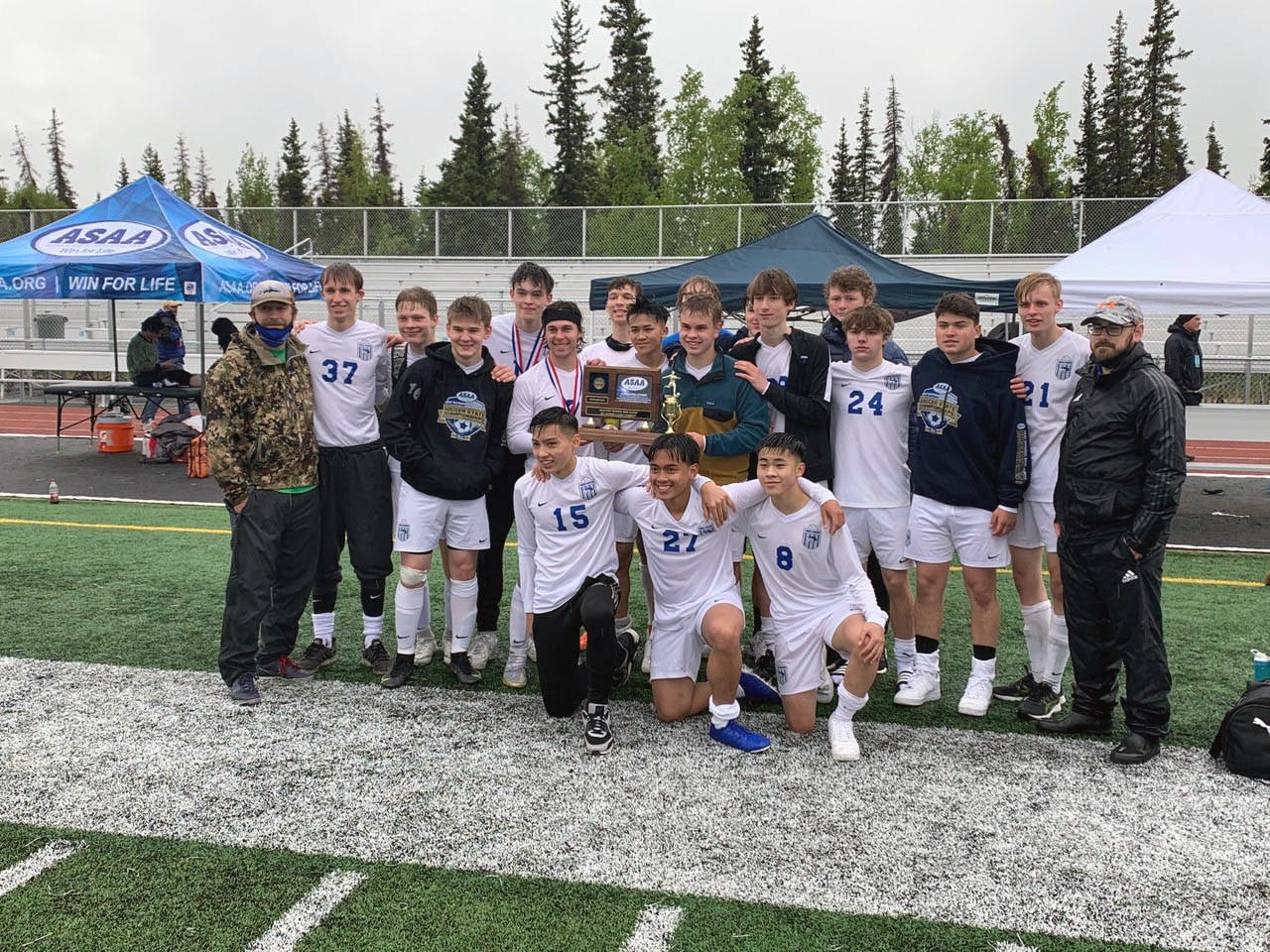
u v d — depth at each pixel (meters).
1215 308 8.07
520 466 4.78
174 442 12.20
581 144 49.19
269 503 4.23
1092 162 53.59
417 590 4.45
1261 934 2.57
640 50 52.44
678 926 2.58
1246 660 4.95
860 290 4.96
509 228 21.08
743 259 9.83
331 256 21.64
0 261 10.83
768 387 4.27
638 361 4.65
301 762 3.65
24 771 3.54
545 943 2.50
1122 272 8.45
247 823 3.15
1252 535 8.39
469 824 3.16
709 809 3.28
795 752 3.81
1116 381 3.67
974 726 4.12
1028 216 19.30
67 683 4.49
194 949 2.46
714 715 3.85
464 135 49.47
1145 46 53.44
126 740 3.84
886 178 69.31
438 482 4.29
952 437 4.12
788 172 46.31
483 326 4.33
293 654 4.98
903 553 4.42
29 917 2.60
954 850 3.02
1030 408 4.18
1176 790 3.47
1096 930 2.59
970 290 9.16
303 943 2.49
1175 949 2.50
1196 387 10.84
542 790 3.42
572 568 3.92
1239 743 3.58
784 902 2.71
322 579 4.71
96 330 22.30
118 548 7.41
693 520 3.91
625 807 3.29
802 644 3.91
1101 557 3.73
